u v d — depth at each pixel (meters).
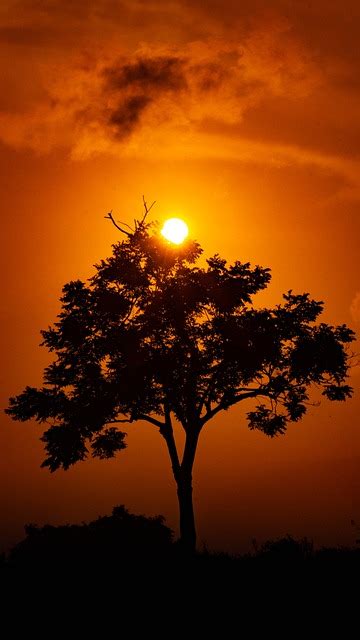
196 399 77.06
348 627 47.56
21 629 49.97
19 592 57.16
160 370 74.69
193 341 78.00
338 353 77.88
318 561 61.88
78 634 48.91
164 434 78.00
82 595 55.81
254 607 51.97
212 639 47.25
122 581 58.56
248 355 76.31
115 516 71.25
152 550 66.50
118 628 49.56
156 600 54.25
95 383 78.12
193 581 58.12
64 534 67.69
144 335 76.69
